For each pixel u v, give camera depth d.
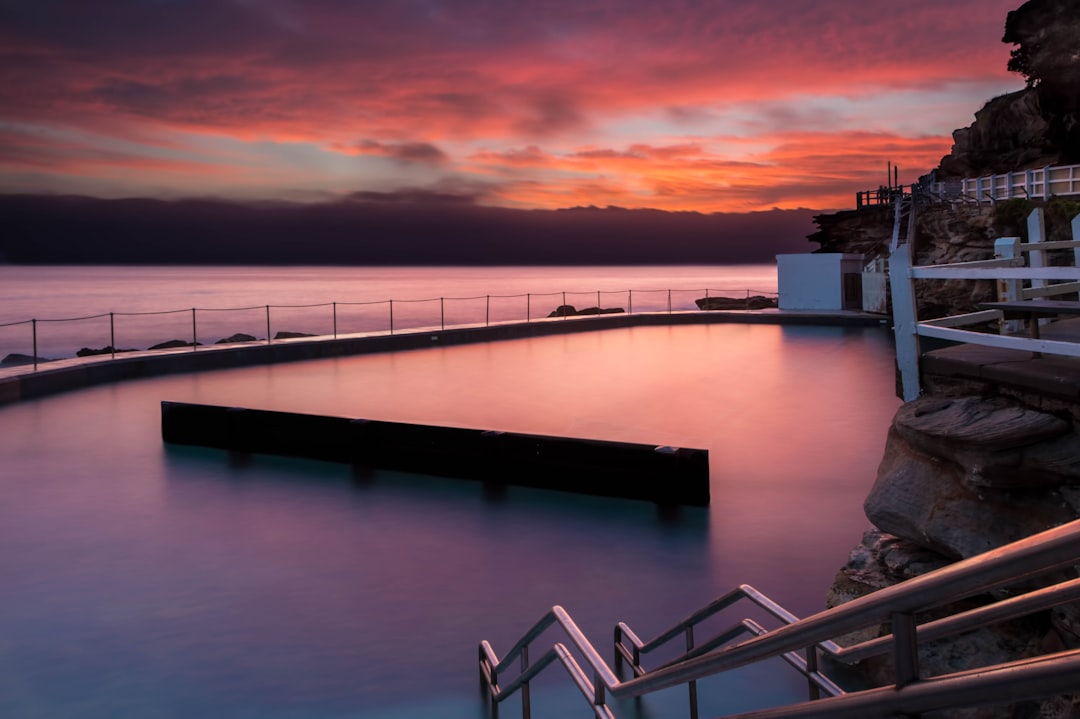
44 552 9.54
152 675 6.66
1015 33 46.25
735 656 2.66
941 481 6.17
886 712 1.89
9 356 45.84
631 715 6.11
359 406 18.47
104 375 23.36
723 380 21.80
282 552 9.52
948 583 1.72
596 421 16.62
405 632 7.41
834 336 32.91
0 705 6.24
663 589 8.34
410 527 10.44
